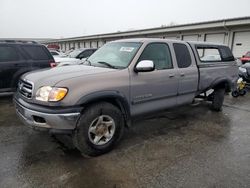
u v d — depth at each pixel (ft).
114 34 104.68
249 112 19.19
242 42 61.16
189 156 11.03
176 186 8.66
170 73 13.53
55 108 9.45
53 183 8.68
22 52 21.63
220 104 18.81
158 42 13.38
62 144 12.00
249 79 26.76
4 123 15.20
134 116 12.39
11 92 21.25
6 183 8.59
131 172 9.55
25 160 10.30
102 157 10.76
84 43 146.82
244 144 12.54
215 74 17.20
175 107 14.83
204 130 14.60
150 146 12.05
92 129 10.46
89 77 10.31
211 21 63.57
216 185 8.75
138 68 11.51
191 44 15.71
